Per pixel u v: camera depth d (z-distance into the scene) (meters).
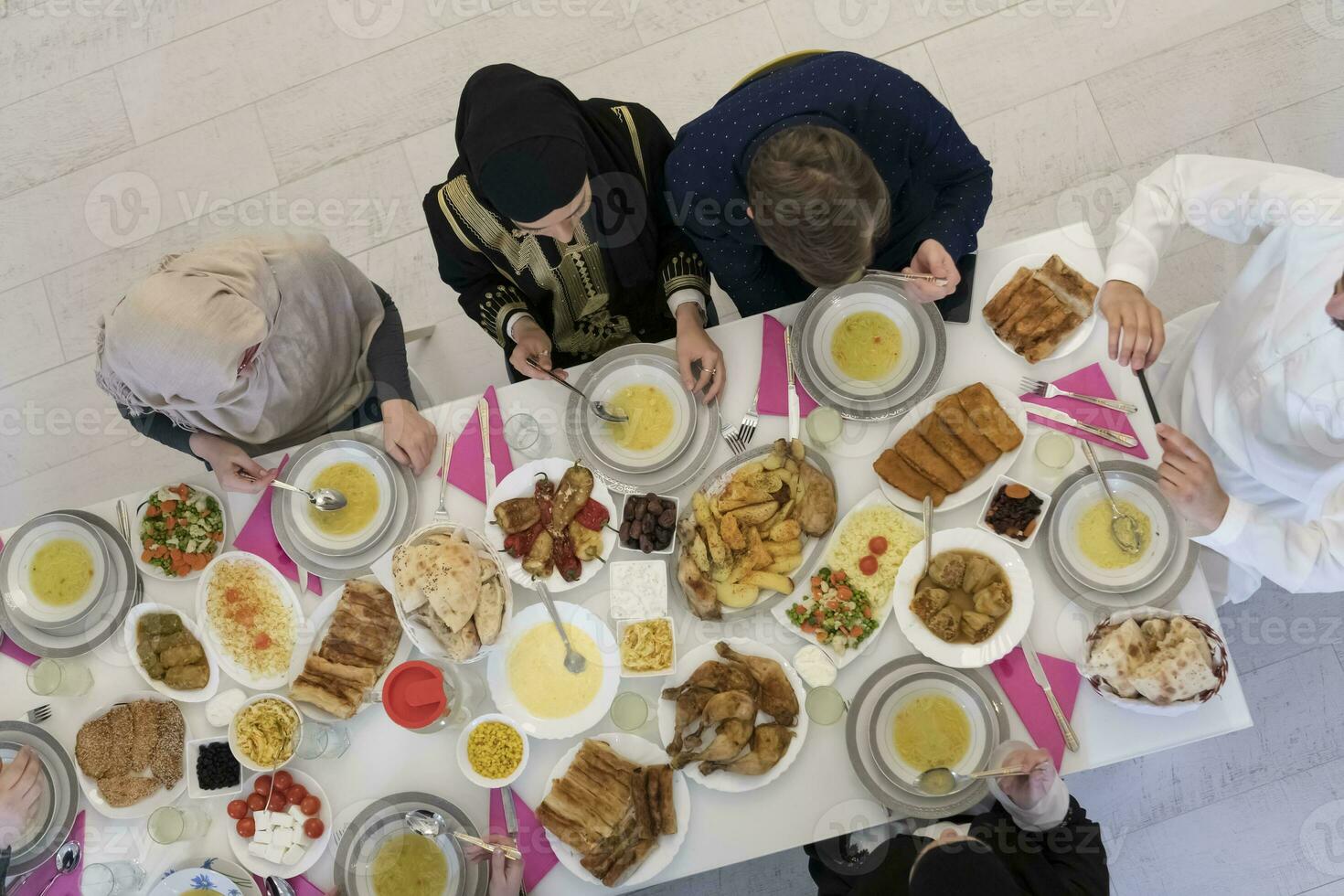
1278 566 1.75
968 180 1.99
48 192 3.46
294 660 1.87
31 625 2.00
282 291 2.06
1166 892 2.60
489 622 1.72
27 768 1.87
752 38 3.25
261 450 2.27
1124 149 3.05
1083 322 1.88
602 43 3.32
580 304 2.30
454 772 1.83
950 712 1.75
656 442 1.96
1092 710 1.71
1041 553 1.79
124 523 2.04
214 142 3.43
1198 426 2.12
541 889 1.77
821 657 1.79
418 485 2.02
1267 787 2.60
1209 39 3.06
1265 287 1.87
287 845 1.79
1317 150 2.96
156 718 1.89
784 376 1.96
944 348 1.89
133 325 1.79
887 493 1.83
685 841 1.75
